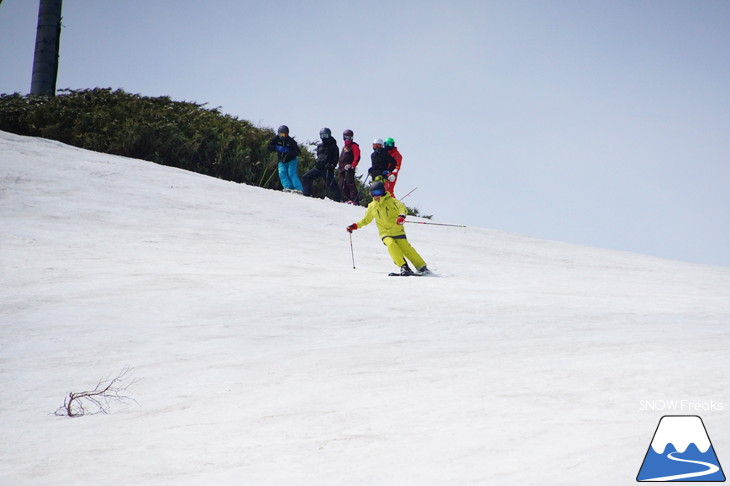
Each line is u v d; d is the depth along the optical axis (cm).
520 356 619
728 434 377
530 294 1025
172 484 377
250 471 386
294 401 515
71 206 1524
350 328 773
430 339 711
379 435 426
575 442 380
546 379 530
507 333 732
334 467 379
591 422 417
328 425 454
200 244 1336
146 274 1049
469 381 537
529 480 334
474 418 443
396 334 739
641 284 1239
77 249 1208
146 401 551
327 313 845
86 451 446
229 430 463
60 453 446
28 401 566
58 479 400
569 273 1354
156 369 633
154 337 740
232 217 1619
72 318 810
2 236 1246
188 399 546
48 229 1329
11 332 757
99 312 835
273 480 369
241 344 710
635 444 370
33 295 906
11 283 966
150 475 394
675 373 532
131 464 414
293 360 643
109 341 727
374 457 388
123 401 555
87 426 502
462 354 638
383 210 1215
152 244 1297
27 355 686
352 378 570
